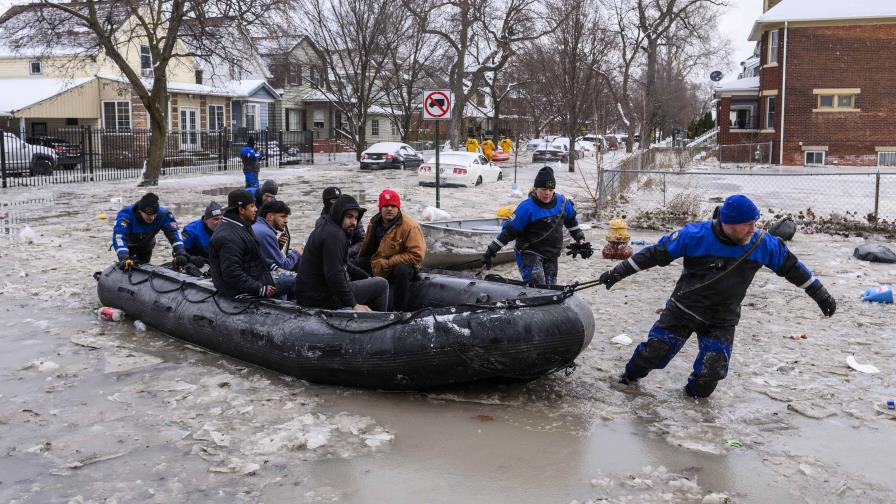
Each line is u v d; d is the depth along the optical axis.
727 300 5.40
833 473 4.46
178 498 4.14
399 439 4.95
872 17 36.06
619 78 60.72
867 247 11.31
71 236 13.79
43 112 35.72
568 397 5.73
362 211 6.15
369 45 41.41
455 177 25.31
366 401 5.64
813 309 8.26
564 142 44.25
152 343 7.11
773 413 5.38
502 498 4.16
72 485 4.29
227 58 27.45
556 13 40.16
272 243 7.51
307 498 4.15
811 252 12.04
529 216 7.33
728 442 4.88
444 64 50.03
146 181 26.20
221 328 6.53
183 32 28.39
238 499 4.14
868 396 5.68
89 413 5.36
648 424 5.20
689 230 5.36
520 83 48.75
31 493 4.20
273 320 6.20
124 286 7.88
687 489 4.25
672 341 5.63
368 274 7.37
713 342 5.49
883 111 36.94
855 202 19.77
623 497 4.16
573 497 4.17
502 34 46.09
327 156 49.69
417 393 5.81
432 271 7.40
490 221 12.02
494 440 4.94
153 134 26.25
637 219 15.48
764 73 39.38
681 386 5.94
